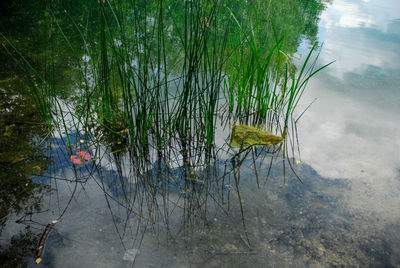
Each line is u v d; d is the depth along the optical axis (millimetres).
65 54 3250
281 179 1869
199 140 2191
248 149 2141
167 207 1628
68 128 2188
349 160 2037
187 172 1893
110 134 2182
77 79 2820
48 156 1907
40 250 1333
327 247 1449
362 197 1748
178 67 3080
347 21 5340
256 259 1378
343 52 3879
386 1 7441
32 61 3072
